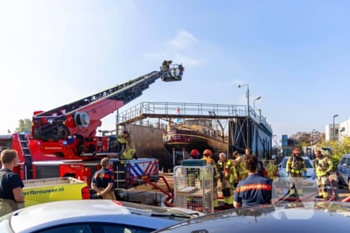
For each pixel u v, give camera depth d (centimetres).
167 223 281
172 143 2420
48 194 509
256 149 2720
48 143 938
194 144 2375
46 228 238
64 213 265
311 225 163
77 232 249
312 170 1035
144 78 1942
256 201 375
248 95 2445
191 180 660
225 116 2372
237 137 2414
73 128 932
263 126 3148
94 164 884
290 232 155
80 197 546
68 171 917
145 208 334
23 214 270
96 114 1062
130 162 910
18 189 405
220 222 189
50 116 929
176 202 668
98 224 256
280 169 1146
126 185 884
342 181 1255
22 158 1021
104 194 614
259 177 387
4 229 240
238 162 867
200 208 645
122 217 269
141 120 2673
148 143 2658
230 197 866
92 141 984
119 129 2356
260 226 169
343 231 152
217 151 2448
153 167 1030
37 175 976
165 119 2605
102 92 1248
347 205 215
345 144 2159
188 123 2634
